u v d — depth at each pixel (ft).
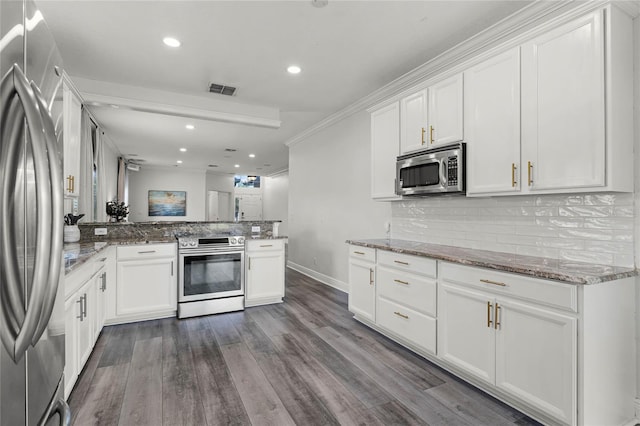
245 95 13.19
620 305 5.89
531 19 7.65
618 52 5.92
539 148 6.74
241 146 23.12
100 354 8.82
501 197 8.54
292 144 21.22
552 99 6.53
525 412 6.31
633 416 6.16
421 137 9.50
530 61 6.89
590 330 5.33
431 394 6.98
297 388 7.21
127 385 7.28
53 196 2.73
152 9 7.64
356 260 11.16
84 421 6.04
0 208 2.26
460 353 7.36
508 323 6.34
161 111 12.80
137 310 11.22
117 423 6.01
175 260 11.80
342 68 10.75
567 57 6.30
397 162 10.14
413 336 8.70
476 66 8.00
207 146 23.12
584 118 6.07
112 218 19.34
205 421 6.10
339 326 11.02
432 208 10.68
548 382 5.69
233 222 14.01
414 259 8.67
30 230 2.70
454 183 8.32
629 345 6.10
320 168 17.71
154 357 8.67
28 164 2.67
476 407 6.52
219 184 39.17
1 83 2.27
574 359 5.34
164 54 9.82
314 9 7.65
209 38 8.93
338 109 15.08
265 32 8.61
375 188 11.35
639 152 6.19
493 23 8.19
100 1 7.34
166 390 7.11
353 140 14.84
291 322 11.41
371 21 8.11
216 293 12.31
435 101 9.07
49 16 7.90
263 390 7.13
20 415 2.59
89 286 8.29
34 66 2.92
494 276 6.61
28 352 2.76
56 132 3.50
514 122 7.17
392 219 12.43
